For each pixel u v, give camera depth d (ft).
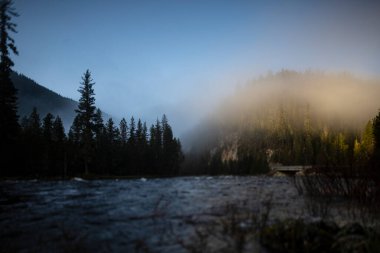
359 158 45.27
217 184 89.04
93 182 106.83
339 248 20.52
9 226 28.86
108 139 227.20
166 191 63.10
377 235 22.39
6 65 112.68
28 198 51.62
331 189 46.83
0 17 107.14
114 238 24.06
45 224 29.58
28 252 21.08
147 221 30.17
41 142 177.58
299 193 51.67
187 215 32.96
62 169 178.40
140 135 271.69
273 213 34.22
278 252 20.75
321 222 25.26
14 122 126.82
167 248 21.39
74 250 21.13
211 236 24.18
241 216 32.19
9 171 141.49
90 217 32.73
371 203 39.27
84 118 169.89
